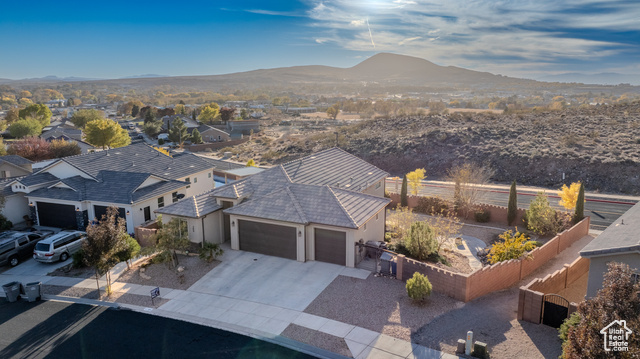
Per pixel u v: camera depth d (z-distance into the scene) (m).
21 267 24.83
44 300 20.53
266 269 23.27
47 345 16.48
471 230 31.94
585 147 54.62
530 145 58.22
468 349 14.72
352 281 21.41
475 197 36.28
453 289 19.25
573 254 26.09
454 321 17.19
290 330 17.02
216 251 24.66
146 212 31.98
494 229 32.06
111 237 19.98
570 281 21.48
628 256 16.66
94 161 36.69
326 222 23.42
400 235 28.19
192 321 18.03
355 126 94.38
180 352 15.77
